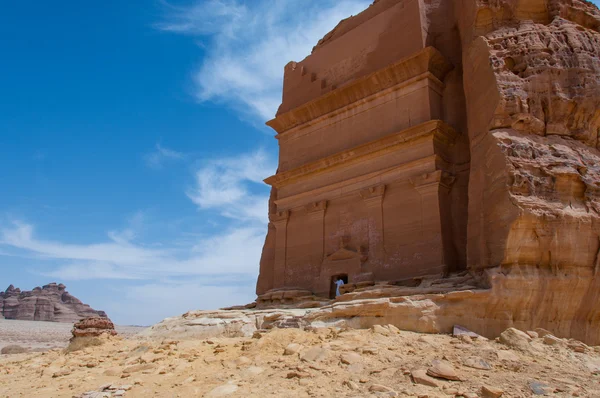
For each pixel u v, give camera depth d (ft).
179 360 30.35
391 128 59.11
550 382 23.94
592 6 46.32
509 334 31.22
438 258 50.19
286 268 66.59
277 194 71.67
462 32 54.44
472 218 44.04
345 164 62.85
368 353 27.78
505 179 38.17
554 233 36.24
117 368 29.71
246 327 43.62
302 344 30.60
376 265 55.77
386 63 62.39
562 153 39.09
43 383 28.94
